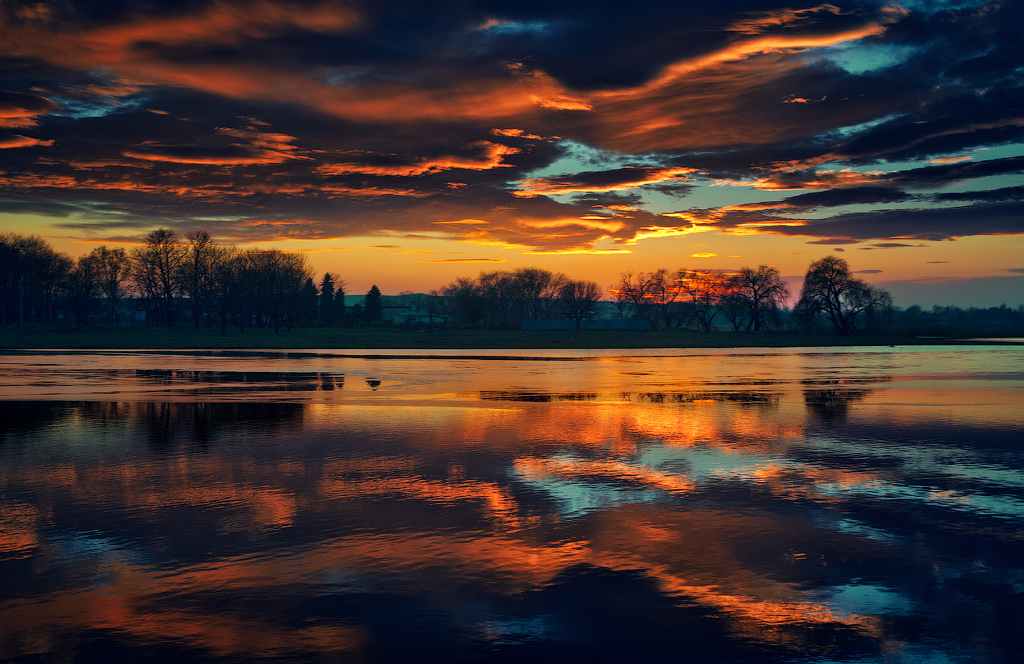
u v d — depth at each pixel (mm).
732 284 135750
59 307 139750
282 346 66312
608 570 7094
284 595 6414
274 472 11461
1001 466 12141
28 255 108688
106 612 6031
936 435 15484
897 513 9195
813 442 14523
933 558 7477
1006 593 6527
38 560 7285
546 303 180000
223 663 5148
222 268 102812
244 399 22109
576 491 10305
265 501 9625
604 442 14445
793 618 5984
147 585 6629
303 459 12555
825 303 106938
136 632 5652
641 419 17875
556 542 7965
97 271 121188
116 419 17578
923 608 6191
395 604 6230
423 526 8531
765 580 6844
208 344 68750
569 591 6547
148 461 12312
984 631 5734
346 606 6184
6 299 118000
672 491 10336
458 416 18344
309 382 28453
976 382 29172
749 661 5211
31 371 33938
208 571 7000
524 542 7965
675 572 7047
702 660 5219
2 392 24016
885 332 111750
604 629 5746
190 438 14766
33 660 5176
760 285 132250
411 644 5469
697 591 6562
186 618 5922
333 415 18469
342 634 5641
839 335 109188
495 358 48969
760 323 134375
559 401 21891
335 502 9594
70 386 26234
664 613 6070
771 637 5617
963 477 11289
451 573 6996
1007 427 16672
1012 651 5383
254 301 105625
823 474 11492
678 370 37219
